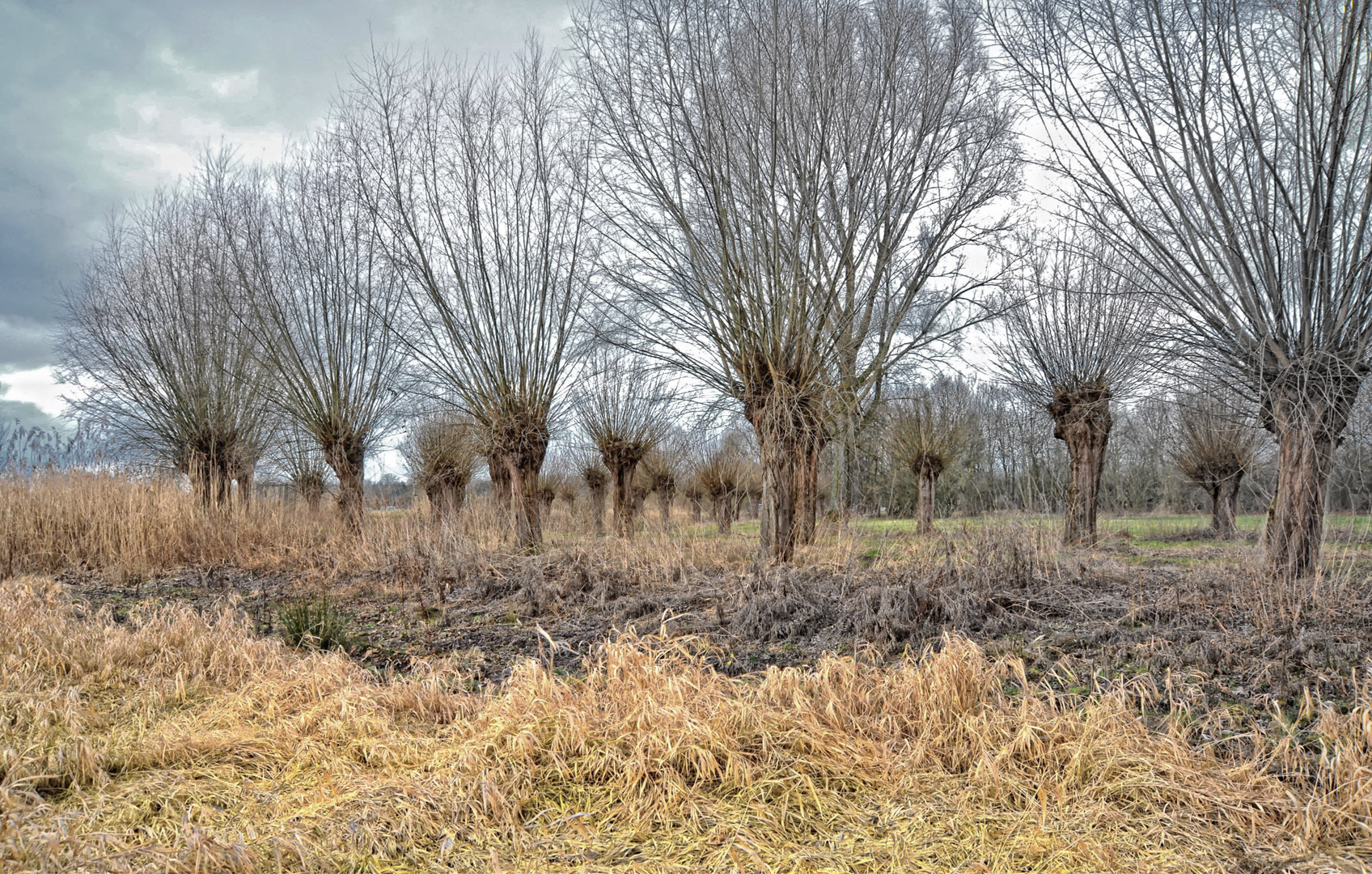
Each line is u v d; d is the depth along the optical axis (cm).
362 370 1570
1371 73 618
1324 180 667
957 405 1903
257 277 1524
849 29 931
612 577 872
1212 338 759
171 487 1440
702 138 950
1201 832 297
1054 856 284
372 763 380
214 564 1220
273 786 359
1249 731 386
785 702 417
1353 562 699
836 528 1167
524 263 1320
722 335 1023
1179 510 2266
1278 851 284
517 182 1307
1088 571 824
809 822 314
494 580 898
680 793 328
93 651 561
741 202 950
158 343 1614
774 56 882
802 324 948
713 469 2142
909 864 284
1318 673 456
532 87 1293
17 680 488
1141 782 327
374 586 973
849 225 962
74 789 346
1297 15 629
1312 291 681
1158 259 773
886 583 663
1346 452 920
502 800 322
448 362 1358
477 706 446
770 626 631
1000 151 1134
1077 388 1357
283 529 1431
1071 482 1373
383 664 594
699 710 387
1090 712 376
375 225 1392
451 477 2188
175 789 347
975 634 593
